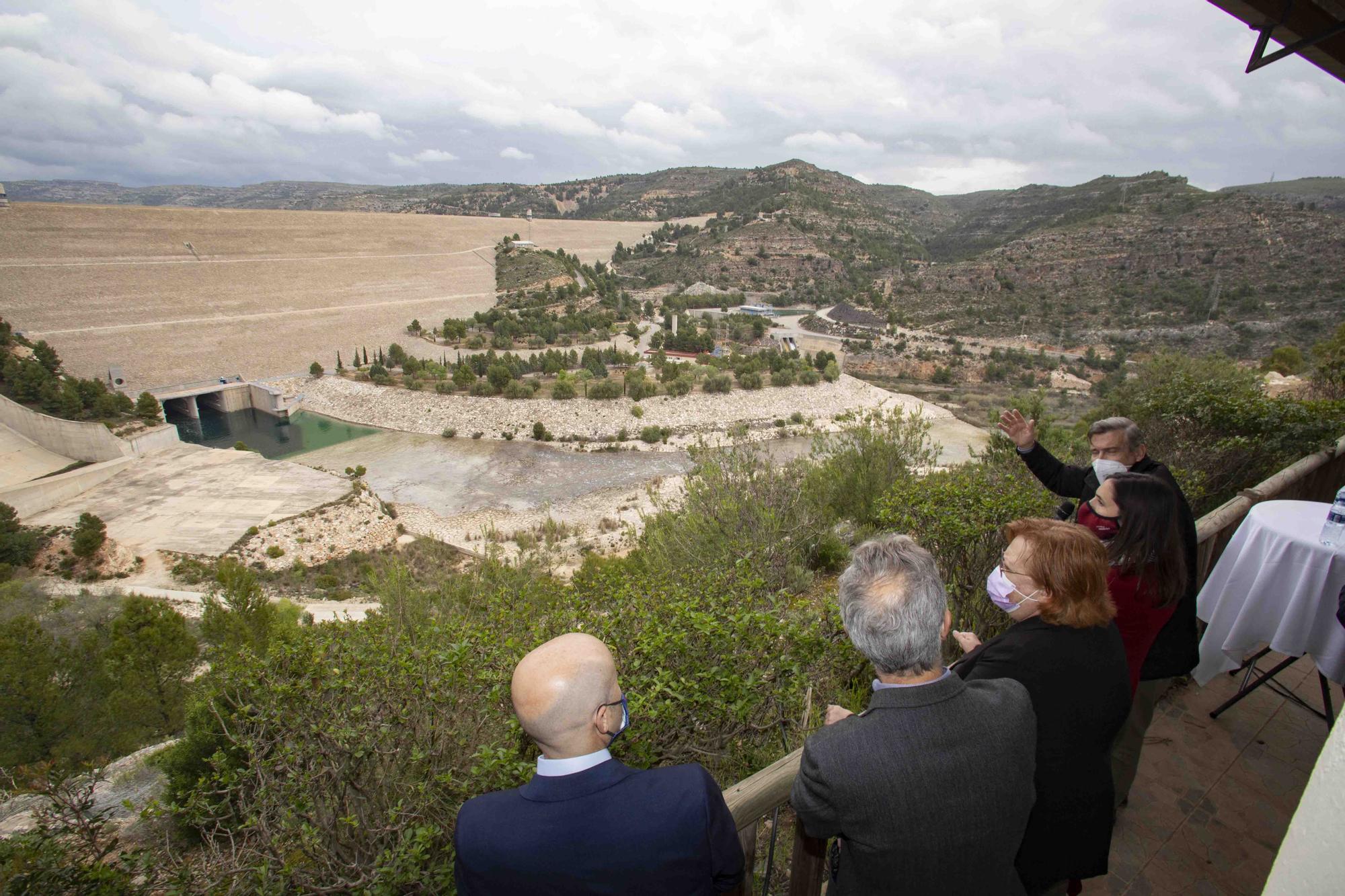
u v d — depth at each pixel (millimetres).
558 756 1523
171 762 8227
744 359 80375
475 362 76250
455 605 7402
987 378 85688
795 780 1682
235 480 44281
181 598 28156
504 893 1461
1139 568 2396
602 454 54656
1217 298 102250
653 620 4016
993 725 1550
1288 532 3436
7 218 111688
